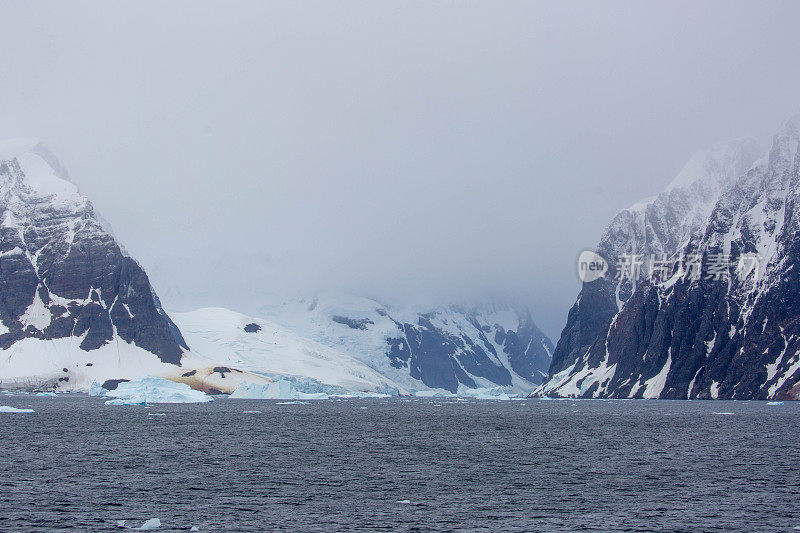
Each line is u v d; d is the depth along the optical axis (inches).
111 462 5172.2
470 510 3656.5
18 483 4298.7
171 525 3324.3
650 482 4456.2
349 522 3400.6
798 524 3390.7
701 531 3272.6
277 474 4687.5
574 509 3688.5
